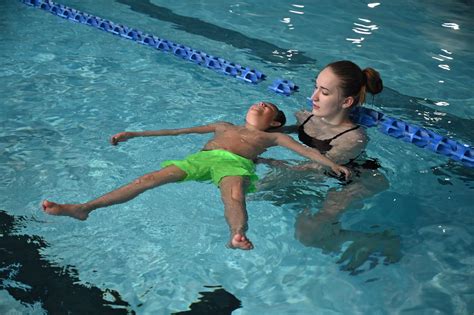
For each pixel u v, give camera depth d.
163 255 2.59
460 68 4.80
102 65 4.48
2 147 3.31
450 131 3.85
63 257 2.54
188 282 2.45
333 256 2.62
